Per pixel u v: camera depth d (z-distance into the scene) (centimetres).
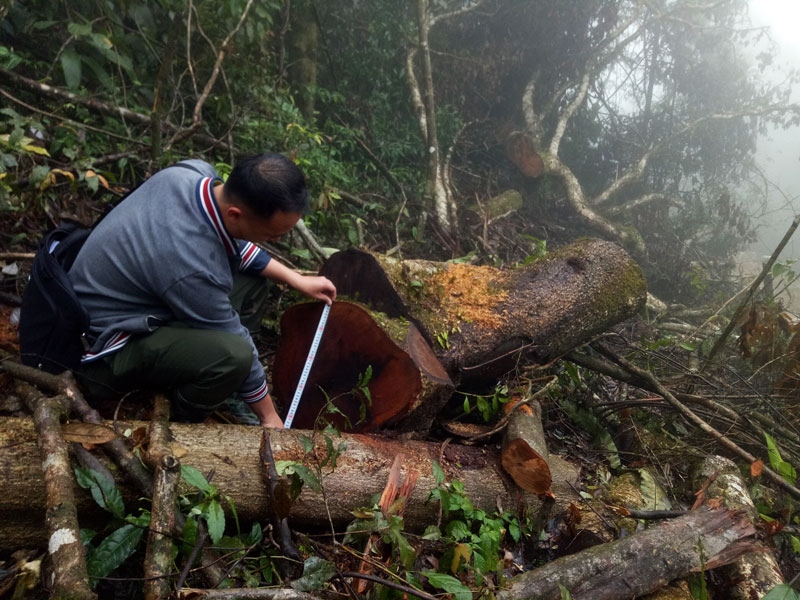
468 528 221
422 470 230
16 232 314
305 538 195
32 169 323
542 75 831
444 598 181
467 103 798
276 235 206
